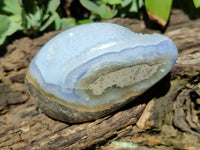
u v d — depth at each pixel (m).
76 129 0.15
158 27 0.20
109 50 0.14
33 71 0.15
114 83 0.14
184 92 0.16
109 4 0.20
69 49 0.14
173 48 0.14
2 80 0.18
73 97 0.14
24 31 0.18
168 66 0.14
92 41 0.14
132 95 0.14
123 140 0.15
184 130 0.15
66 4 0.22
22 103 0.17
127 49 0.14
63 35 0.15
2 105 0.17
